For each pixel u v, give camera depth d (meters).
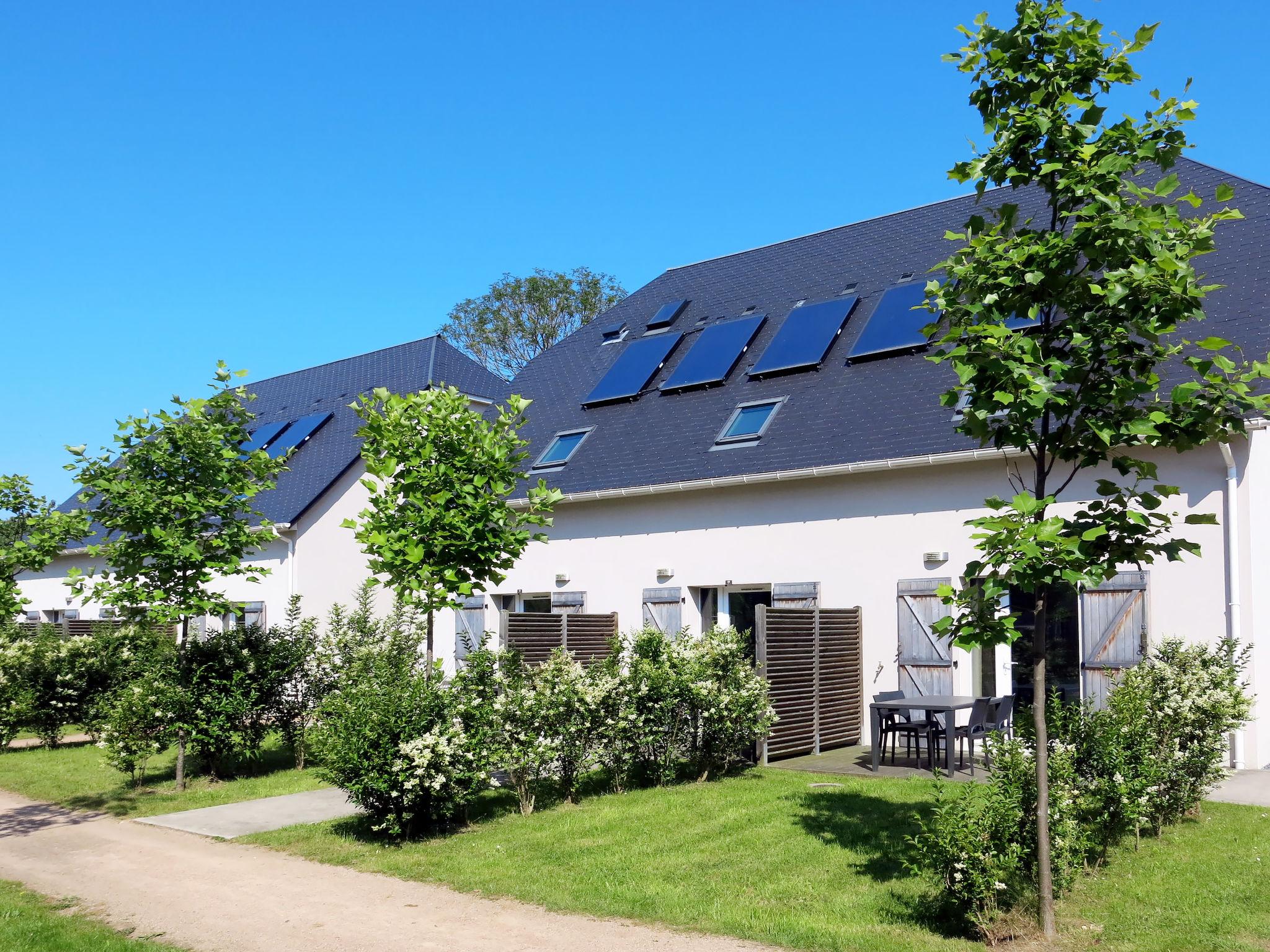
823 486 13.62
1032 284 5.75
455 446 9.95
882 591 12.98
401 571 9.72
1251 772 10.34
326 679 12.85
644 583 15.36
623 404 17.64
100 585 11.43
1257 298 11.73
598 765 11.44
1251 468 10.61
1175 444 5.85
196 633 12.56
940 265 6.37
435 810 8.66
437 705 8.89
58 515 12.88
